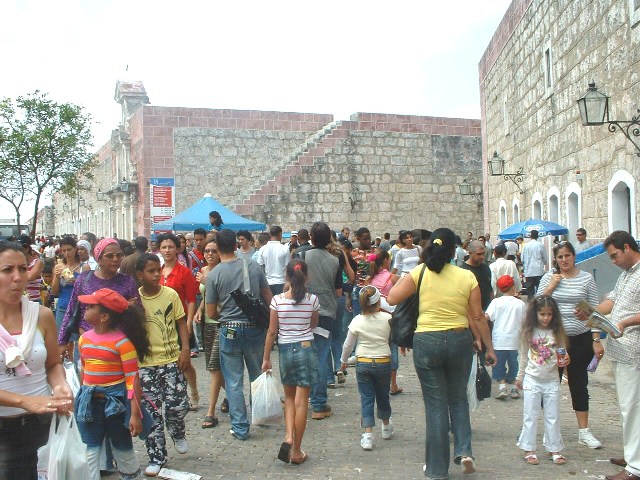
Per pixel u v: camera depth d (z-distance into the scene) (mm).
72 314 6602
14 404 3947
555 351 6648
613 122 11797
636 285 6113
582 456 6832
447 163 30578
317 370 6992
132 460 5766
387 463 6715
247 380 10859
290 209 28125
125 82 34188
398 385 10484
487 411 8836
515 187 22812
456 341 5996
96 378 5613
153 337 6520
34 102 34406
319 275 8500
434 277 6062
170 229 17219
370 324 7305
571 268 7160
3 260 4098
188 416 8727
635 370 6004
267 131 30094
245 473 6465
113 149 35812
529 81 20703
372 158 29328
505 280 9570
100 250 6480
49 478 4375
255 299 7531
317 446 7348
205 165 29219
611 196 13891
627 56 12875
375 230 29297
